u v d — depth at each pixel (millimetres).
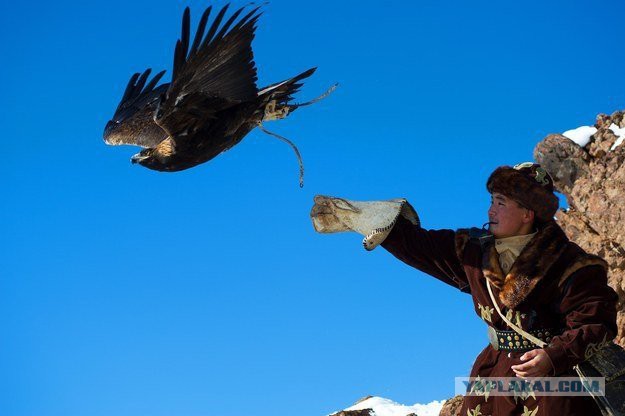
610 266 8273
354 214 5008
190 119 6359
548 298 4461
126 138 7555
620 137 9039
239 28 5977
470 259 4703
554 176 9266
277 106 6258
